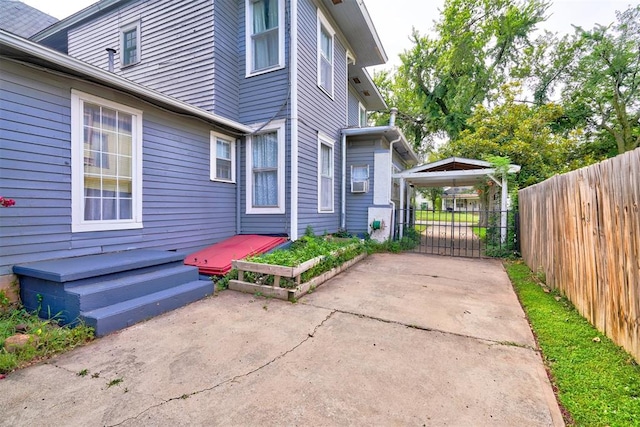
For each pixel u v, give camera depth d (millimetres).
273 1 6633
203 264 4969
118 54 7566
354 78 11141
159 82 6980
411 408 1883
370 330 3084
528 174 10070
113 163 4492
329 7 7664
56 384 2129
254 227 6875
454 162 8484
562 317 3289
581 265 3305
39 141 3631
